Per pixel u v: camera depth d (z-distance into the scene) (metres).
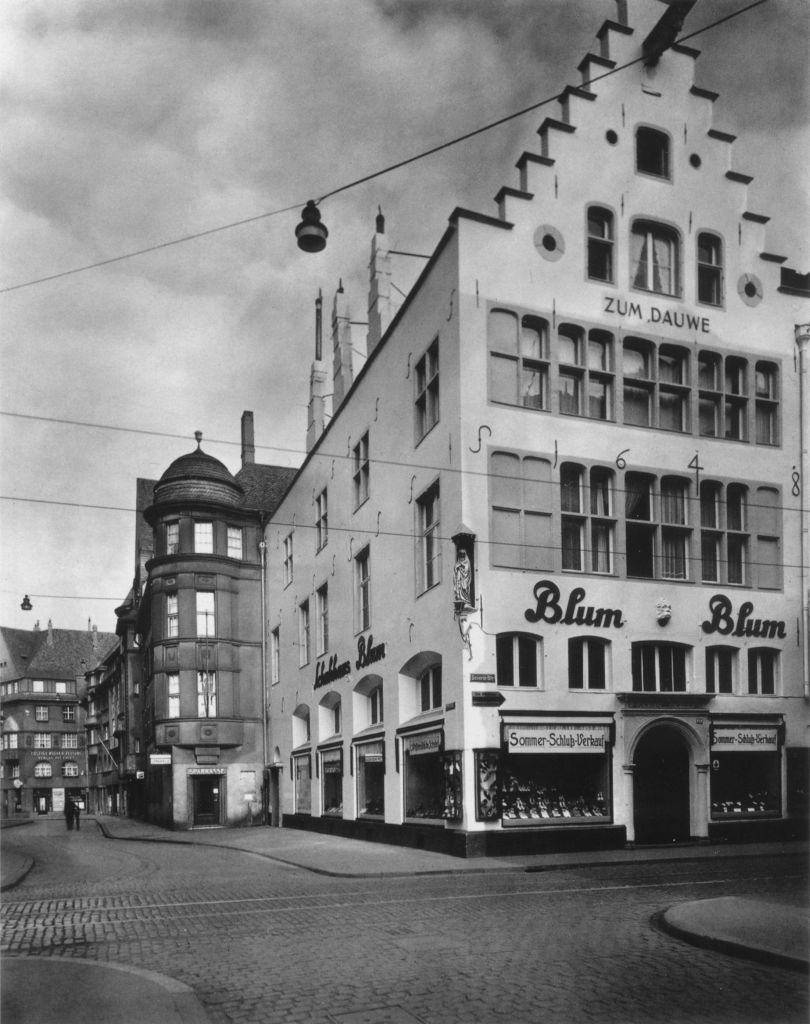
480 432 21.31
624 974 8.48
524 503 21.50
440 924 11.33
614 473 22.69
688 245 24.38
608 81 24.05
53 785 96.31
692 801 22.39
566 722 20.97
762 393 25.08
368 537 27.89
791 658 24.08
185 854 25.19
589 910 12.23
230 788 40.09
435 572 22.80
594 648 21.98
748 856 19.80
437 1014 7.32
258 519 42.88
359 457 29.62
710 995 7.73
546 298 22.45
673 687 22.89
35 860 23.62
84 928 11.70
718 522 23.91
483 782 19.89
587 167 23.44
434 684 23.47
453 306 21.91
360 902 13.52
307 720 36.09
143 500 58.59
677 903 12.70
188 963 9.41
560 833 20.50
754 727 23.19
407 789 23.84
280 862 21.27
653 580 22.69
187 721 39.50
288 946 10.15
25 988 8.09
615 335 23.16
